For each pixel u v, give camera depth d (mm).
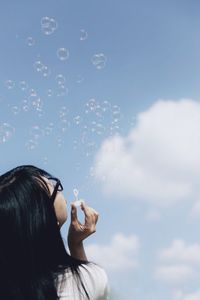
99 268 1311
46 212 1248
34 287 1202
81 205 1408
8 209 1232
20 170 1319
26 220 1230
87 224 1393
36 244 1227
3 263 1220
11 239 1221
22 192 1255
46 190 1291
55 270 1237
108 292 1306
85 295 1237
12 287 1206
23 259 1217
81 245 1409
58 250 1256
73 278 1236
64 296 1225
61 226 1348
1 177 1313
